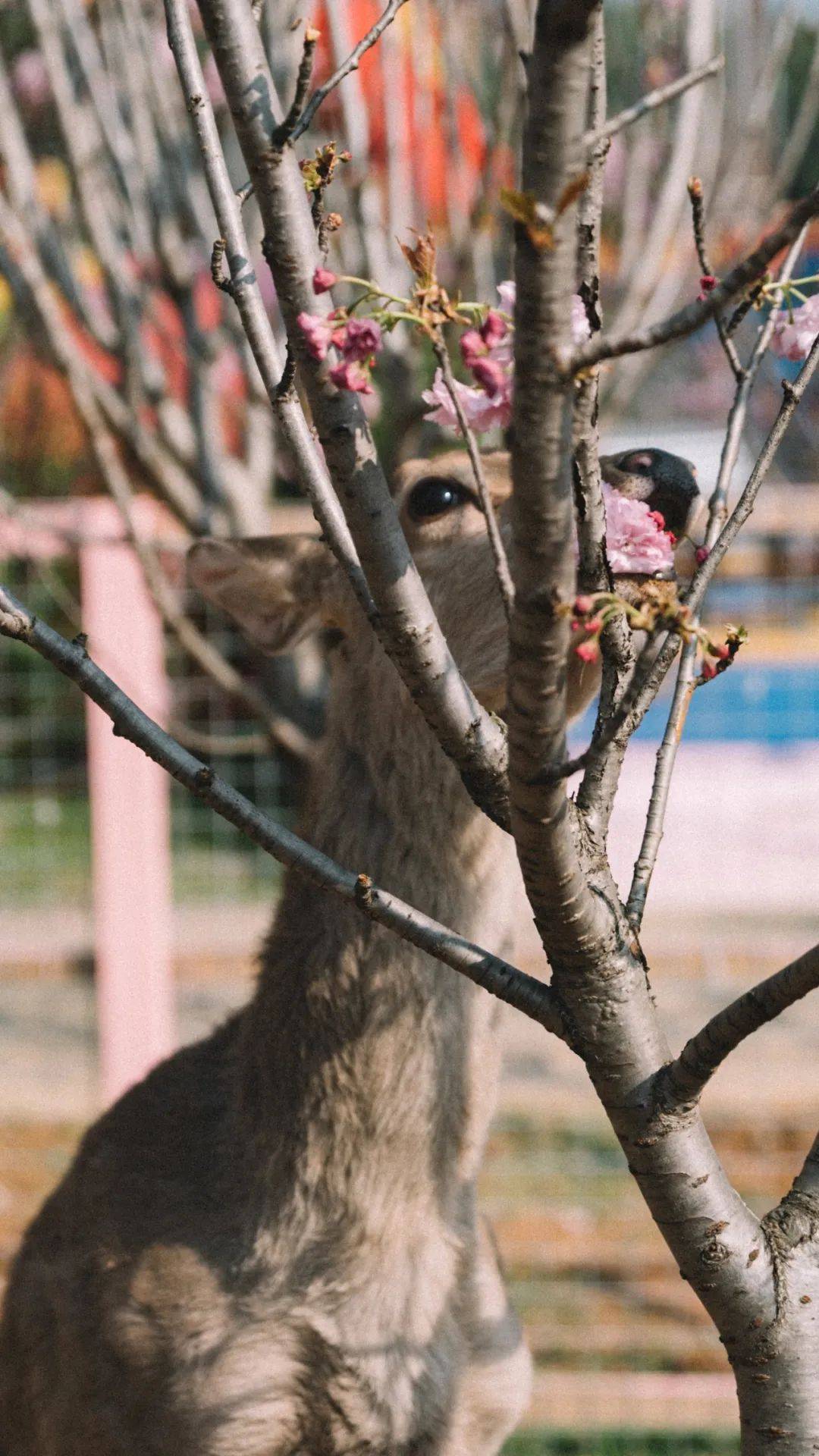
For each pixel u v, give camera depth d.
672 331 1.11
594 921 1.44
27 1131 6.31
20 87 3.98
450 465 2.49
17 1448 2.80
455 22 3.57
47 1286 2.68
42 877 7.80
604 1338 4.93
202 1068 2.74
